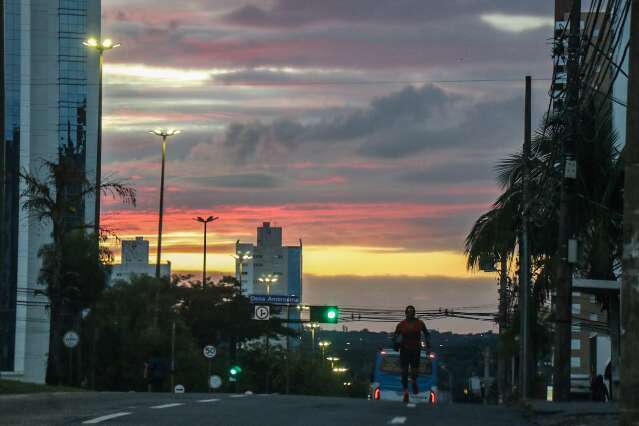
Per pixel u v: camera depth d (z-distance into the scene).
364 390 181.00
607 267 45.56
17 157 173.62
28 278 170.50
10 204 170.62
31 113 186.00
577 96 35.78
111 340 85.06
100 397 25.50
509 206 50.03
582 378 74.94
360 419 19.41
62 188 58.75
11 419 17.52
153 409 20.25
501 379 71.44
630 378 14.80
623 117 55.31
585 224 44.66
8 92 175.75
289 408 21.59
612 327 45.06
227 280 121.19
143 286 90.12
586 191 44.19
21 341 169.38
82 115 187.25
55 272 58.75
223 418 18.53
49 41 187.00
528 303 49.38
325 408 22.17
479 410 24.17
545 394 53.28
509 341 56.78
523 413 23.45
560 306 36.44
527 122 47.34
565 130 36.28
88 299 60.47
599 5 32.81
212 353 87.62
